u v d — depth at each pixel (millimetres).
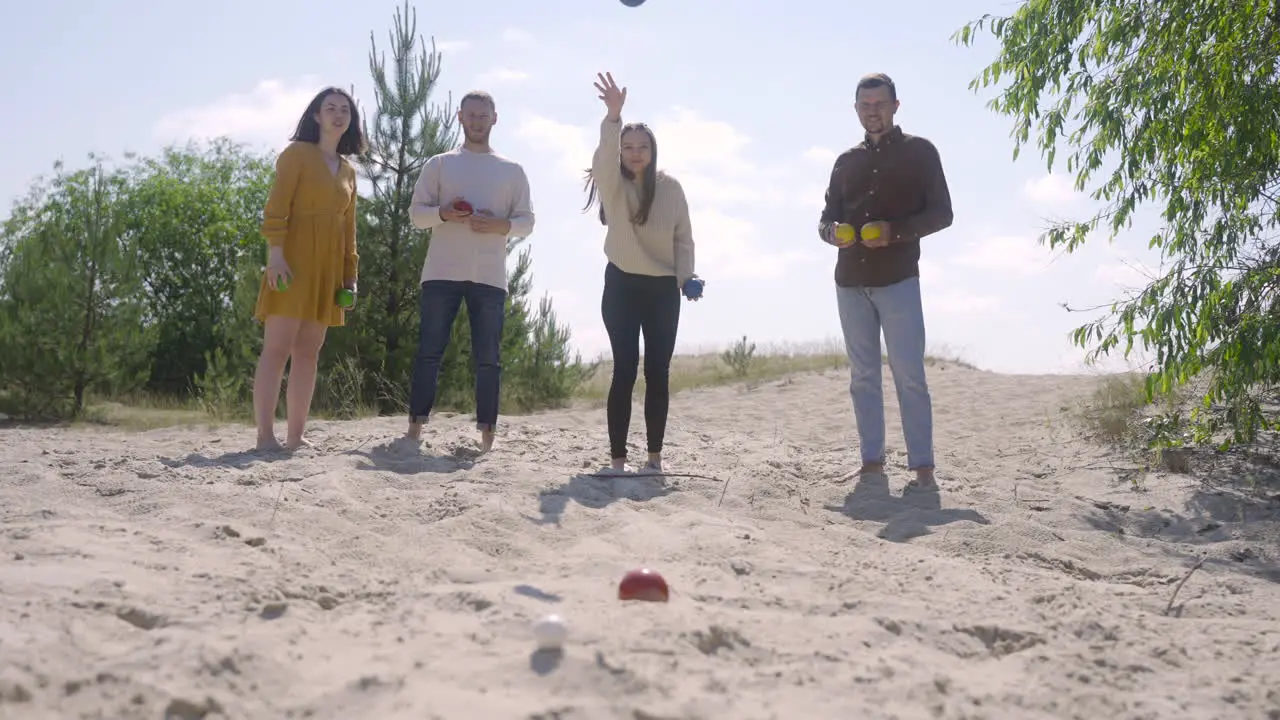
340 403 12344
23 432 9125
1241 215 7141
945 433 9547
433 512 4684
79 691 2311
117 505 4559
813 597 3586
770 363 16422
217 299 20609
